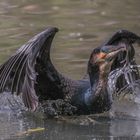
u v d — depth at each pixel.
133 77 14.98
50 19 21.78
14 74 13.07
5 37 19.17
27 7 23.56
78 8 23.41
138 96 14.88
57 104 13.95
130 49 14.80
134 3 24.08
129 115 13.91
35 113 13.90
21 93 12.95
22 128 13.09
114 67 14.80
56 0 24.52
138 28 20.33
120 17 21.94
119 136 12.59
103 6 23.72
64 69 16.03
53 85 13.99
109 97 13.91
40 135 12.67
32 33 19.70
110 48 13.61
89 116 13.90
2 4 24.02
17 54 13.12
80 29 20.28
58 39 18.94
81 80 14.27
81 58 16.94
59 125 13.33
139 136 12.56
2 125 13.26
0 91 13.30
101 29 20.28
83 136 12.62
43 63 13.75
